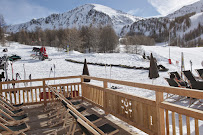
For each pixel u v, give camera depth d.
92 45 52.97
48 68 20.08
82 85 5.85
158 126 2.49
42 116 4.30
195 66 20.52
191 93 1.97
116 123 3.58
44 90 5.46
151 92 8.38
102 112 4.40
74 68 20.27
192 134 3.26
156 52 33.31
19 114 4.15
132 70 18.28
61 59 26.67
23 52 34.88
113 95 3.81
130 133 3.05
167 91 2.31
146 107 2.79
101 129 2.88
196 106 5.13
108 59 25.50
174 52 32.28
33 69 19.28
